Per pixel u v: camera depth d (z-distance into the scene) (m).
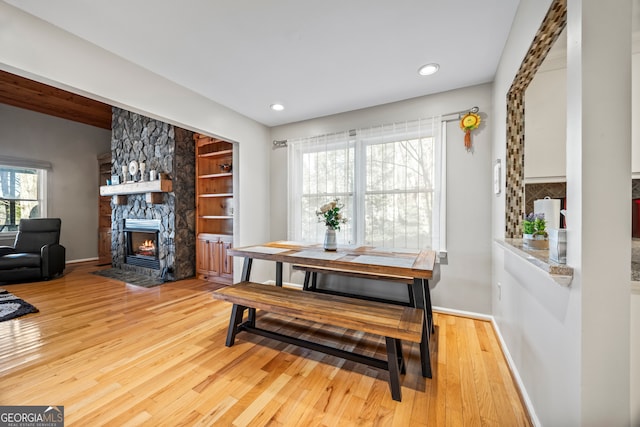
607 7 0.88
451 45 2.00
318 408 1.47
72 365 1.86
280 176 3.81
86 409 1.44
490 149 2.54
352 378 1.75
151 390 1.60
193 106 2.77
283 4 1.60
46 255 4.05
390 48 2.04
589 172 0.90
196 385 1.66
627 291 0.87
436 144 2.75
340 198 3.25
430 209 2.76
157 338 2.27
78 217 5.74
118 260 4.96
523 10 1.52
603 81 0.89
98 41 1.95
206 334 2.35
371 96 2.86
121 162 4.88
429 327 2.32
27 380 1.69
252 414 1.43
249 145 3.54
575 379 0.95
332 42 1.97
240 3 1.59
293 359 1.97
